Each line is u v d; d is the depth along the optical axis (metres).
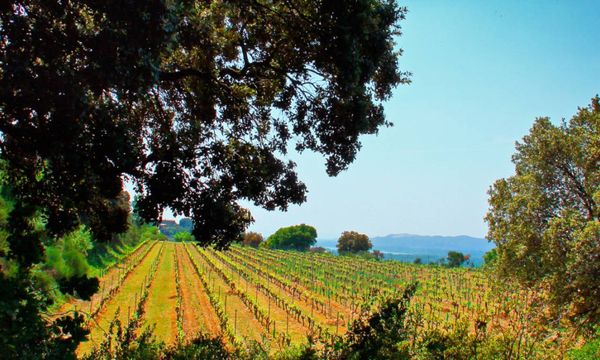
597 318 17.48
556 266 18.38
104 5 6.17
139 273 56.25
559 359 12.72
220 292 44.91
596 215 19.20
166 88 10.76
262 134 11.20
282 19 9.43
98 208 9.15
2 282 4.02
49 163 7.63
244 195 10.16
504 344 10.44
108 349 10.50
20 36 6.16
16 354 3.92
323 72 9.68
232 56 10.64
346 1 8.01
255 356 12.74
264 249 119.38
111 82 6.28
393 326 8.52
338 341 8.48
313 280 59.22
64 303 28.14
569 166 20.92
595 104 20.72
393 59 9.80
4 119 6.86
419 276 64.00
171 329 27.75
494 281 22.89
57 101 6.23
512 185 23.34
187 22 8.41
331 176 10.70
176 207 9.05
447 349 9.98
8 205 16.59
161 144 10.41
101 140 7.02
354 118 9.59
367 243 132.50
